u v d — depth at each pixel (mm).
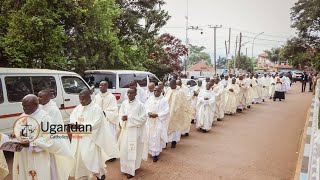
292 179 6273
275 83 21125
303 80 29547
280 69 75125
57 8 10047
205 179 6191
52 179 4422
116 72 10648
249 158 7617
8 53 8859
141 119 6121
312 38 32312
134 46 17641
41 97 4531
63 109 8070
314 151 4164
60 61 10148
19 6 9836
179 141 9234
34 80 7273
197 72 44844
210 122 10625
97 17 11430
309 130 9461
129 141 6070
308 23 30844
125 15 16828
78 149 5152
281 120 13195
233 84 14992
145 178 6117
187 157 7602
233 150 8305
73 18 10617
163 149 8305
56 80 7934
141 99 9477
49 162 4293
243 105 15867
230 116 14258
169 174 6395
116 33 14969
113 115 6996
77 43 11180
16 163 4289
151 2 18141
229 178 6273
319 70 29359
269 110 16344
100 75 10766
